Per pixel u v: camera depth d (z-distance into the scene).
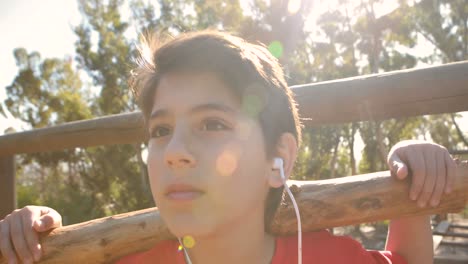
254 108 0.93
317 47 18.59
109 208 17.84
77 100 19.62
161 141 0.90
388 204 1.04
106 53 18.91
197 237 0.87
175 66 0.91
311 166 18.12
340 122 1.47
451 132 21.42
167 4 18.33
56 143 2.39
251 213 0.95
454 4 18.09
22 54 19.58
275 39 16.75
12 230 1.14
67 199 17.69
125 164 17.30
